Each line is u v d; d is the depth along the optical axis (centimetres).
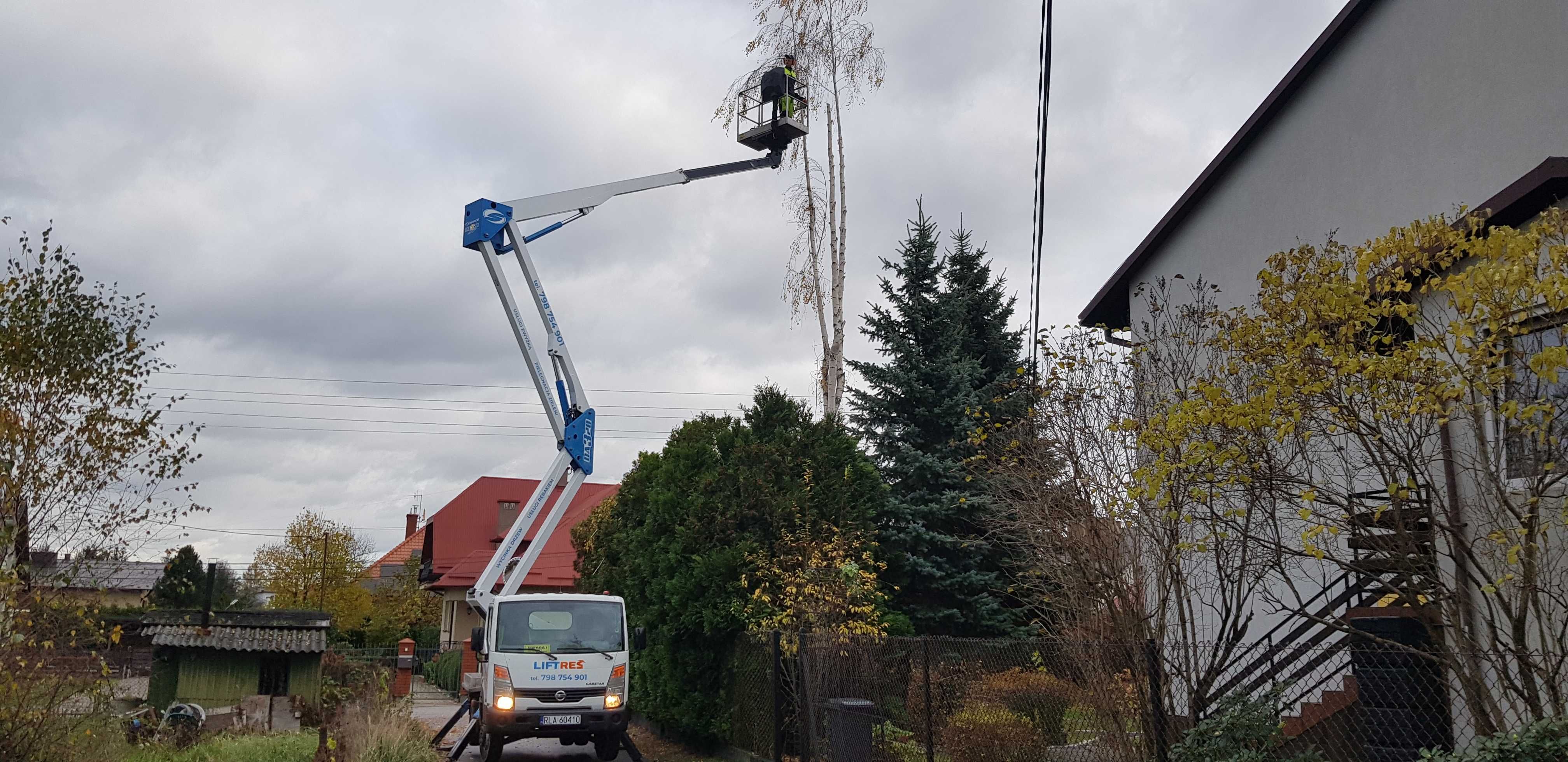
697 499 1672
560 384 1599
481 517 4747
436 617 4597
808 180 2477
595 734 1462
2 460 1032
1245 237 1316
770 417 1836
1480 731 614
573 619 1495
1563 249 557
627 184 1714
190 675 2189
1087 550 826
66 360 1090
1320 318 669
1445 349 604
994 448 1004
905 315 2266
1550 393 654
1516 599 644
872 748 1097
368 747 1295
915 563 1956
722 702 1509
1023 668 923
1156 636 792
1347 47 1151
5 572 985
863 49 2445
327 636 2414
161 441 1130
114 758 1191
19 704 1023
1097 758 790
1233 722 706
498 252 1575
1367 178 1110
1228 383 802
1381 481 820
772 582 1495
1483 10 967
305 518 4647
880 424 2180
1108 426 848
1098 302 1614
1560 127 879
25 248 1101
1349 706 852
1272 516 689
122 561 1117
